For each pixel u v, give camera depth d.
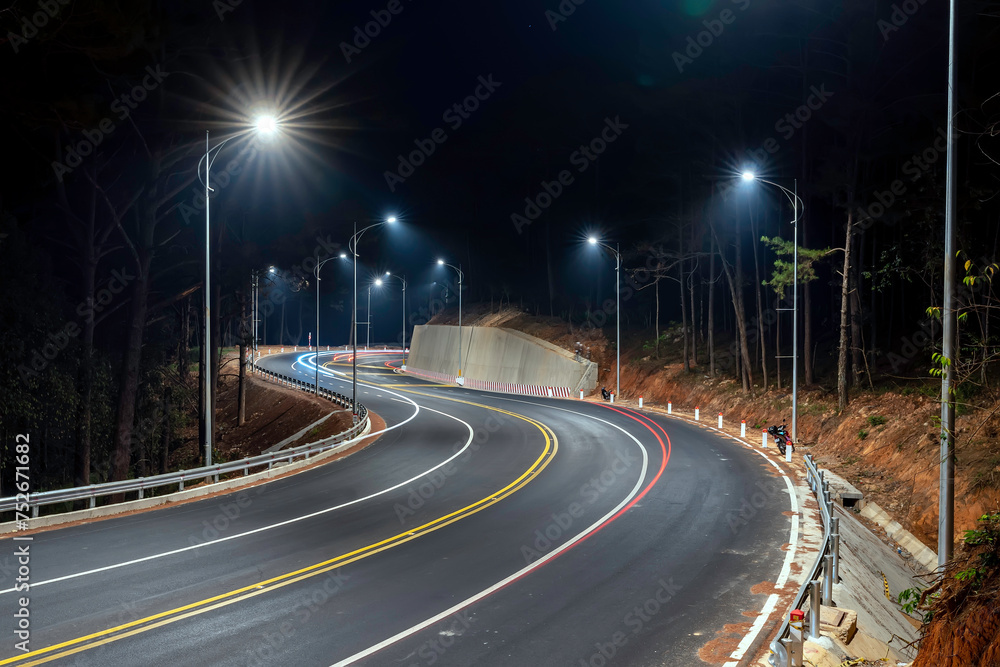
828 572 10.91
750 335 44.56
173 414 39.25
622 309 59.84
